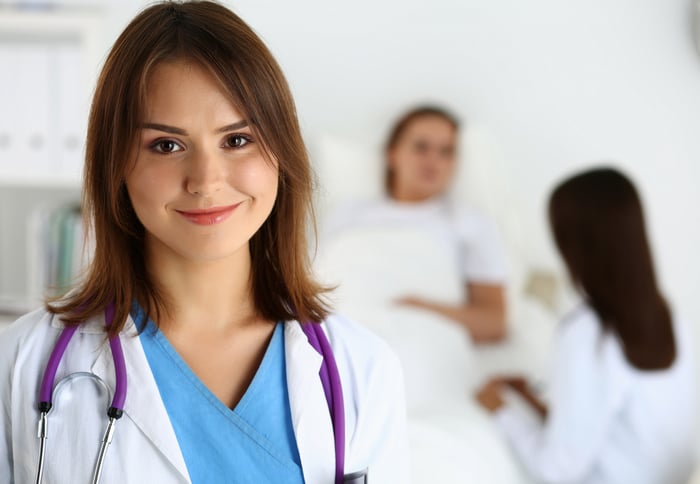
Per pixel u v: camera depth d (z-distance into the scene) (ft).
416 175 8.41
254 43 2.53
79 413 2.54
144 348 2.71
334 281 7.48
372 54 8.79
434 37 8.75
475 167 8.47
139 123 2.44
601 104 8.63
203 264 2.71
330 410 2.75
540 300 8.52
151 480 2.53
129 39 2.50
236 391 2.76
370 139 8.79
